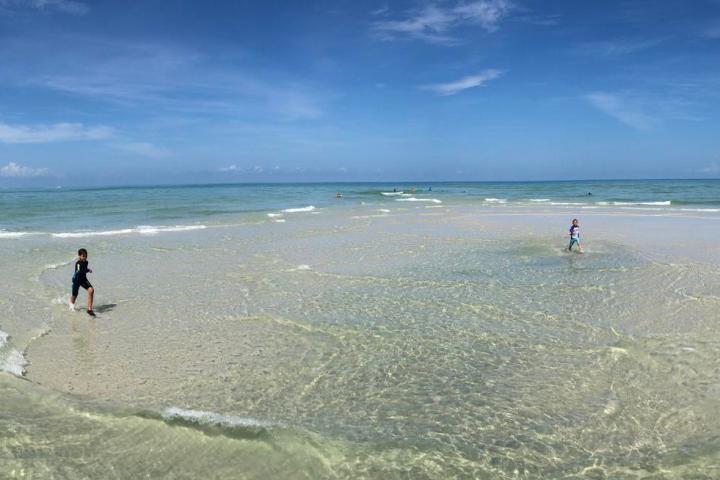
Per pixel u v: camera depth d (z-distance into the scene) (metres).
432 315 11.51
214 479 5.64
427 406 7.25
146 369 8.59
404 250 20.59
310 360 8.96
